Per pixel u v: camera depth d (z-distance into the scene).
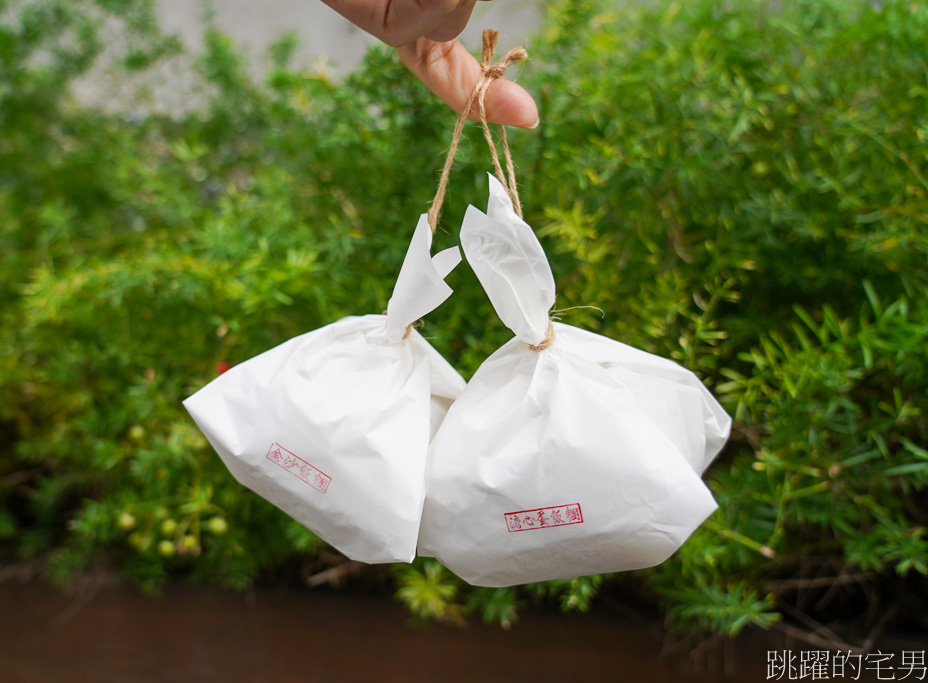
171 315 1.42
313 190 1.37
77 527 1.38
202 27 1.86
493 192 0.65
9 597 1.64
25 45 1.73
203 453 1.32
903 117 1.05
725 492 1.10
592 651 1.37
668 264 1.18
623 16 1.20
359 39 1.76
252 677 1.42
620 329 1.12
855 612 1.35
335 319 1.17
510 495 0.64
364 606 1.52
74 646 1.52
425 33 0.62
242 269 1.12
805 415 1.01
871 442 1.09
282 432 0.68
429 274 0.65
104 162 1.73
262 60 1.57
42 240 1.59
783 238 1.16
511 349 0.74
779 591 1.32
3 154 1.80
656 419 0.71
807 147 1.13
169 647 1.50
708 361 1.06
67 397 1.52
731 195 1.13
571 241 1.07
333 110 1.21
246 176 1.71
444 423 0.71
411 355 0.73
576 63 1.14
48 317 1.40
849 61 1.09
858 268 1.12
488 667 1.38
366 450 0.66
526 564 0.66
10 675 1.48
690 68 1.07
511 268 0.66
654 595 1.40
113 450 1.36
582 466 0.63
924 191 1.03
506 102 0.68
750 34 1.13
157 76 1.78
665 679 1.31
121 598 1.61
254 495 1.34
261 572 1.60
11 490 1.79
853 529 1.14
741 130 1.00
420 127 1.14
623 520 0.62
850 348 1.03
